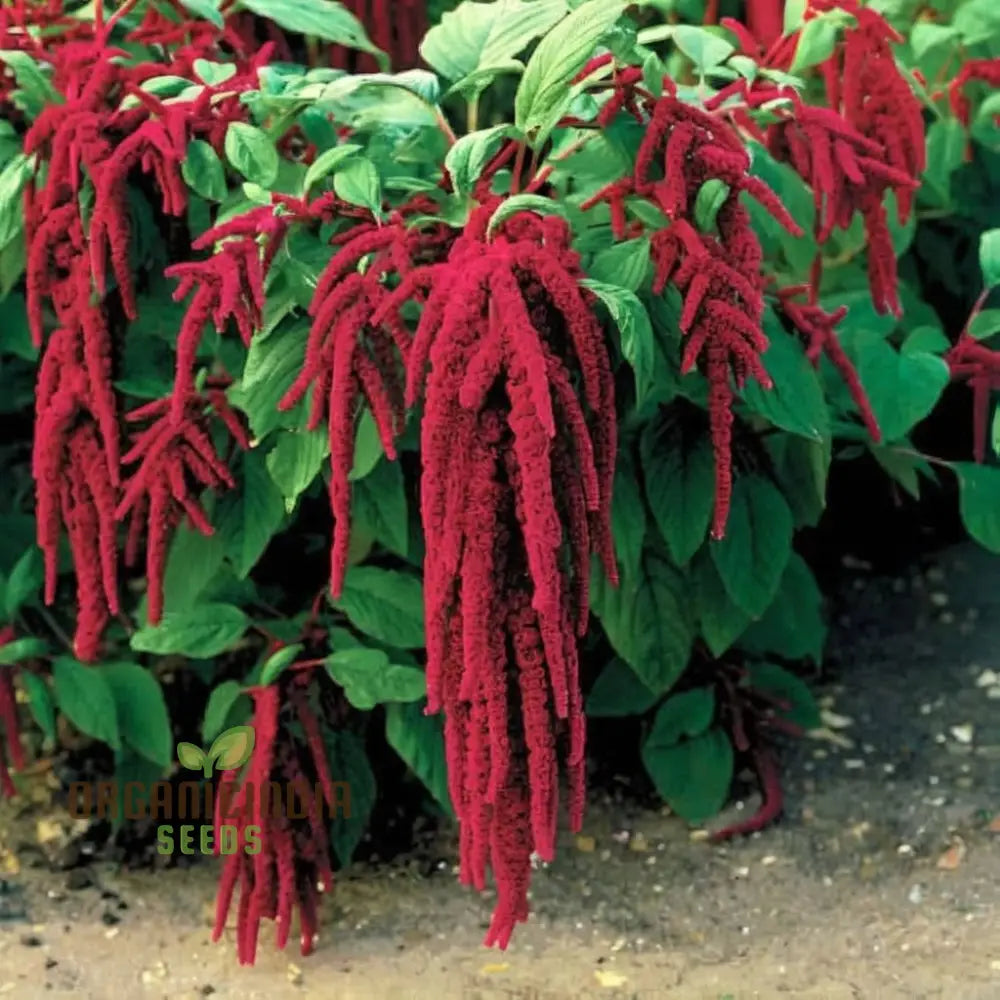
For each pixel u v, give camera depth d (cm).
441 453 222
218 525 250
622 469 252
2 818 269
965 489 264
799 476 262
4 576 264
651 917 257
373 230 234
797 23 253
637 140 234
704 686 269
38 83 243
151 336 249
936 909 256
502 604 226
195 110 237
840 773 272
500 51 242
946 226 292
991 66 269
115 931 258
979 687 280
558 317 226
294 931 257
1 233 242
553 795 228
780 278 261
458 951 254
